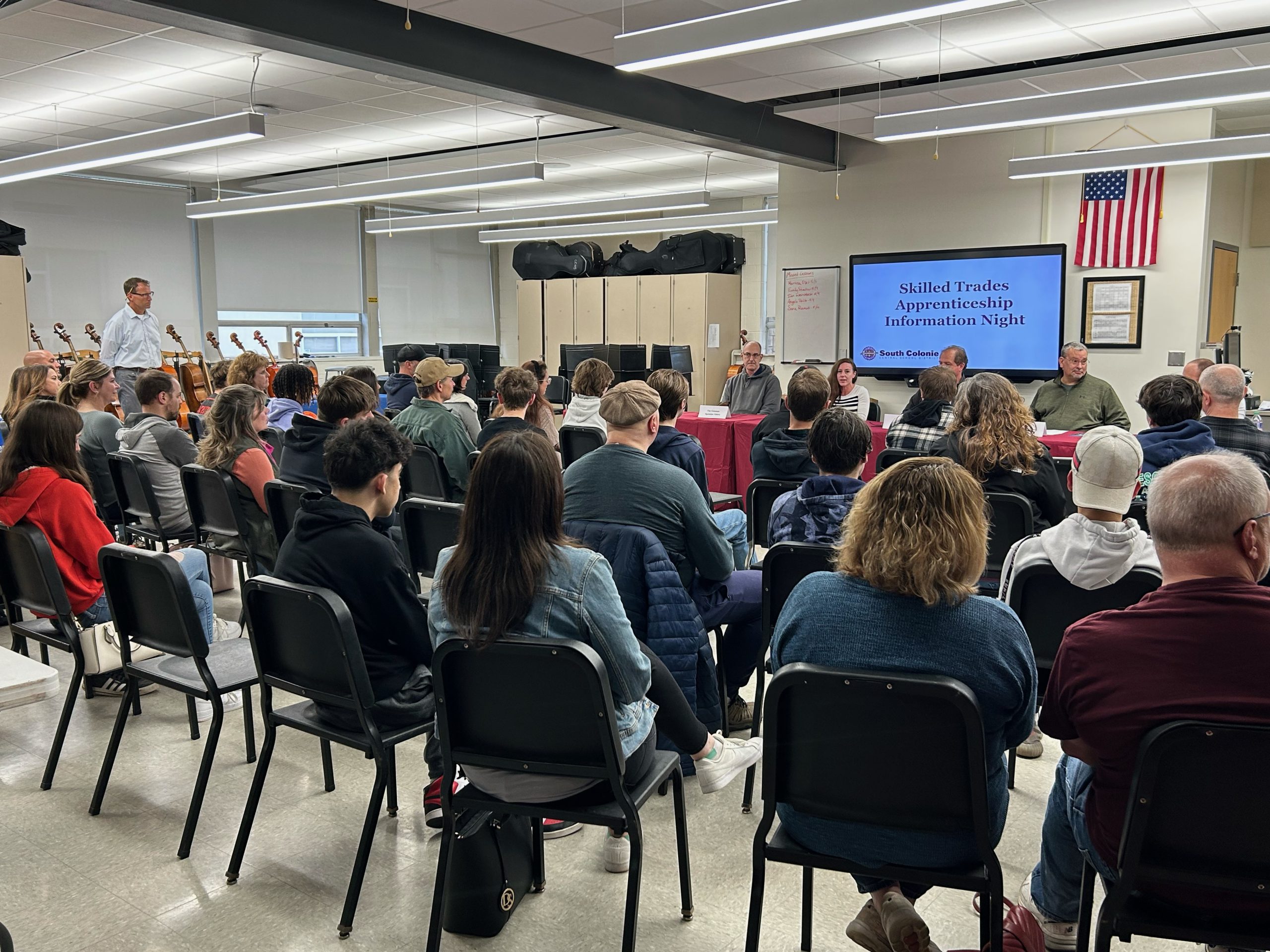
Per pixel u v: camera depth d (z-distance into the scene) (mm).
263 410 3871
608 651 1776
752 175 11219
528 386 4652
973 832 1521
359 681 2025
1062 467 4336
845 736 1545
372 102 7641
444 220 10547
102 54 6266
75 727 3143
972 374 8250
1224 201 8711
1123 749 1400
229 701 3297
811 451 2816
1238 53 5996
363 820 2547
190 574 3037
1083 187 7602
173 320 11250
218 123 6191
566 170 10875
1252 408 6020
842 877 2270
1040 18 5387
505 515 1746
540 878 2213
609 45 5988
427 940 2004
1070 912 1880
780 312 9352
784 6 4184
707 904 2162
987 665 1507
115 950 2006
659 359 9289
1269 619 1331
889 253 8570
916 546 1520
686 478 2648
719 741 2242
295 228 12336
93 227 10492
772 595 2529
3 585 2848
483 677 1758
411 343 13766
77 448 2924
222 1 4688
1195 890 1400
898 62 6246
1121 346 7598
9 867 2320
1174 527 1413
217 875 2283
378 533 2174
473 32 5770
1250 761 1296
